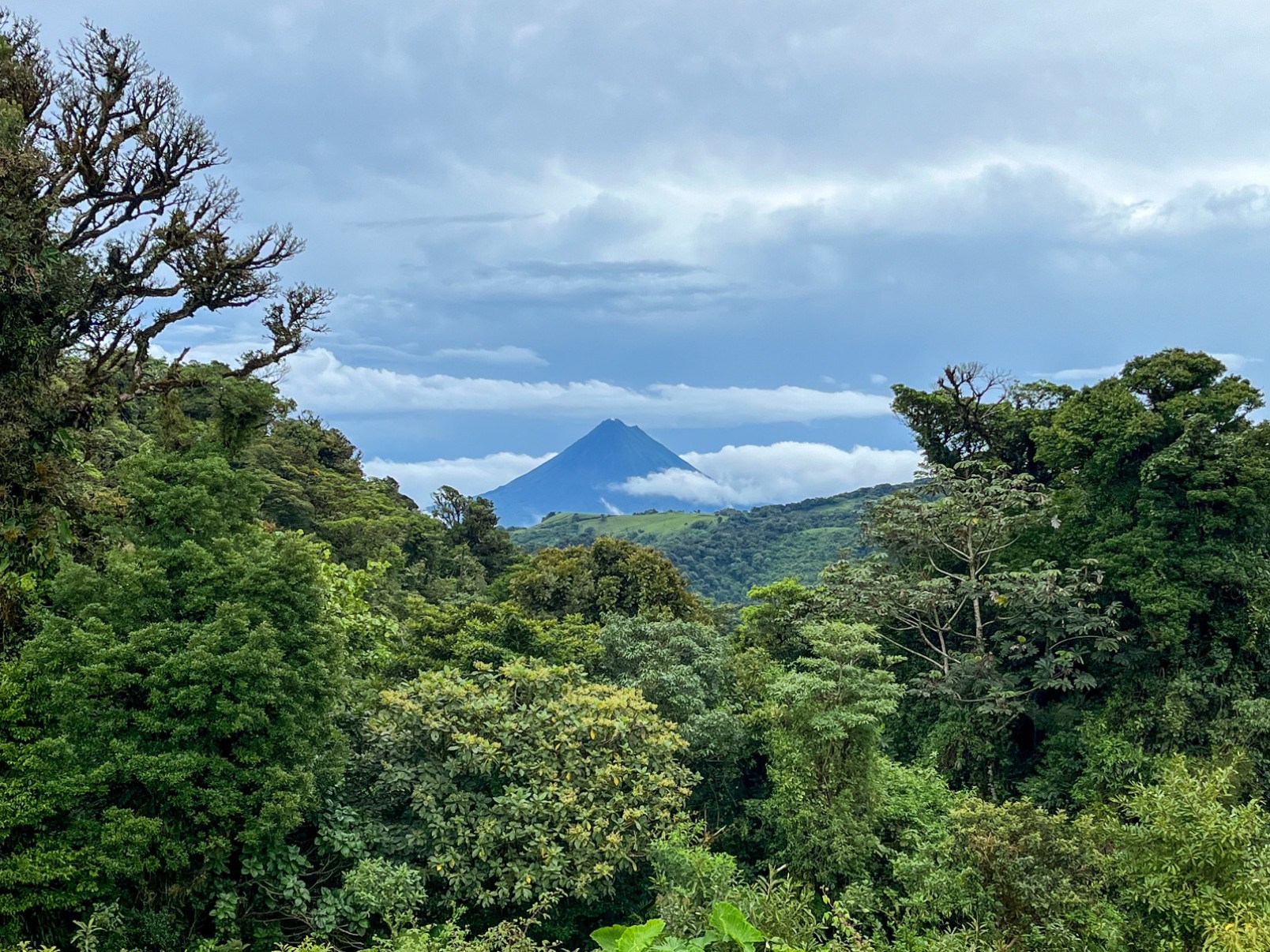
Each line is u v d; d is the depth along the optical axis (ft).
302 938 41.06
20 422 48.42
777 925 38.52
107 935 35.96
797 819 58.03
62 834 35.83
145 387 59.21
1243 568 70.18
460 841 44.73
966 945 40.55
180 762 36.86
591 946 46.60
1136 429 73.20
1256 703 64.85
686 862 44.70
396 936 37.35
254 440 56.08
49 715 37.09
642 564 111.86
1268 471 69.21
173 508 43.78
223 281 61.67
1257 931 31.50
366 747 50.67
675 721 69.00
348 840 44.14
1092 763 69.15
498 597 131.13
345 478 202.59
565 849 46.34
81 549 51.01
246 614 40.70
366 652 66.39
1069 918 41.32
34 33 56.13
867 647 61.36
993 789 71.87
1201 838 38.99
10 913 34.14
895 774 64.80
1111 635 73.92
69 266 50.26
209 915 39.65
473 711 49.75
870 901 49.34
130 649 37.88
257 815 39.73
